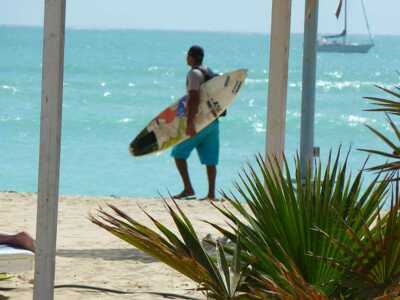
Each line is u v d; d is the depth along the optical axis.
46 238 9.27
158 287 13.05
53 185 9.23
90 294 12.51
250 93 100.50
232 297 7.87
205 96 23.28
